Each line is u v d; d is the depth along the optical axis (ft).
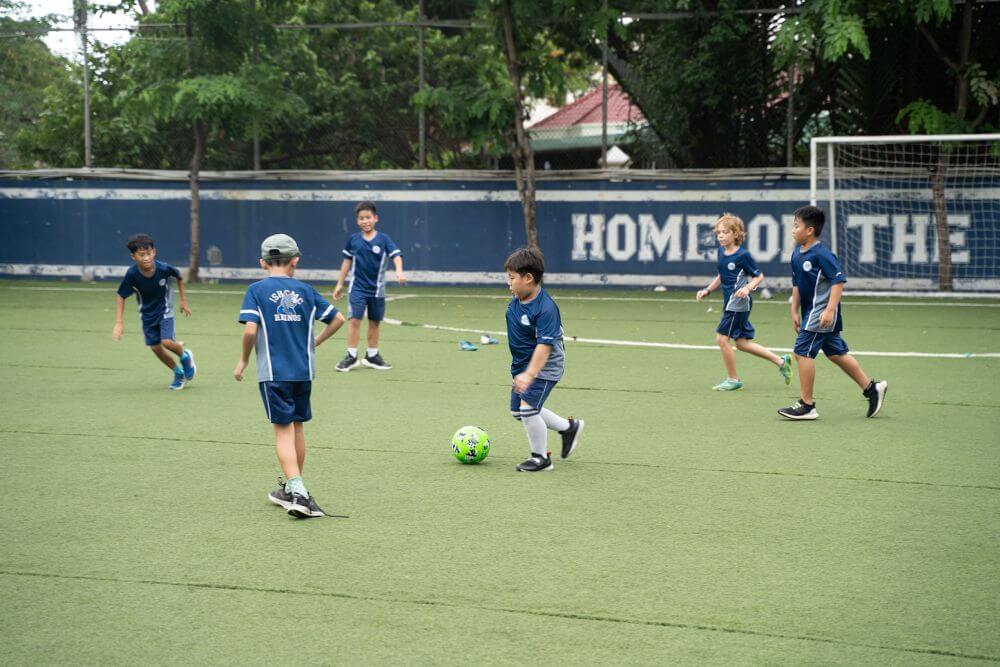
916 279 58.34
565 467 20.47
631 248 62.03
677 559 14.94
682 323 45.11
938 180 57.21
